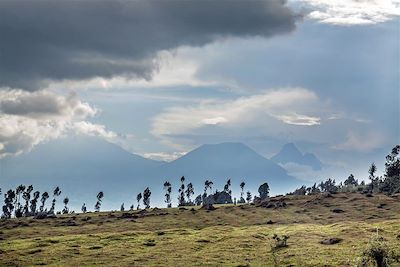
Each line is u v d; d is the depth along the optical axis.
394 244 98.94
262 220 198.00
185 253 110.44
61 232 177.62
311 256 96.38
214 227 167.88
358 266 77.69
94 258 108.19
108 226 191.75
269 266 91.12
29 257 113.25
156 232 151.00
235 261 97.94
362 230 124.44
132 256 109.50
